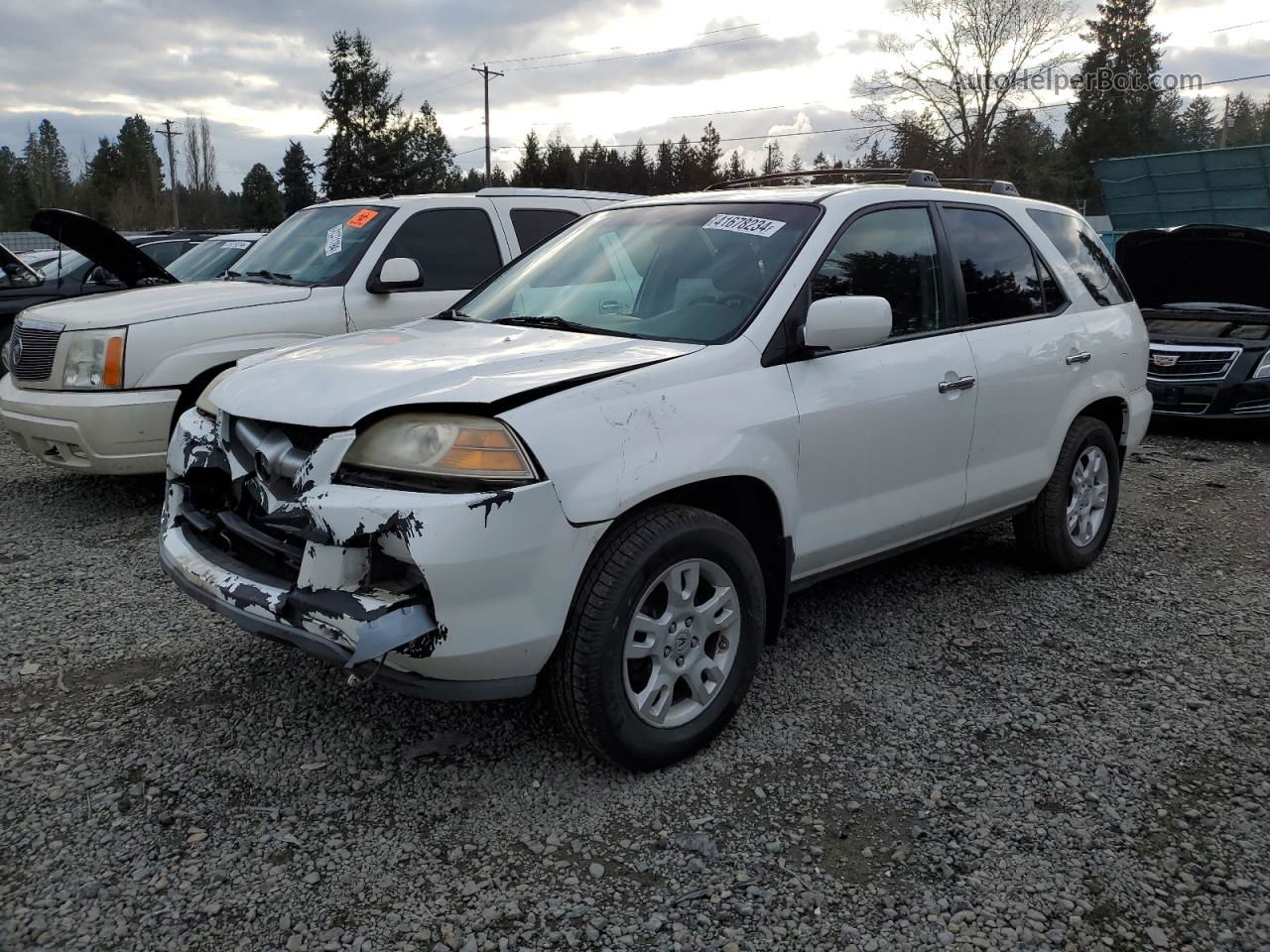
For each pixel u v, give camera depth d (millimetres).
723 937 2420
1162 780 3119
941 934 2439
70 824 2809
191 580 3109
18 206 69438
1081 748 3312
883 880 2639
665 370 3084
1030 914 2510
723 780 3090
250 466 3045
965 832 2844
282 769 3115
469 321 3994
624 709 2934
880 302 3342
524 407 2750
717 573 3148
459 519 2588
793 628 4301
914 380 3799
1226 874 2668
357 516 2650
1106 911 2527
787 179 4730
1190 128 62406
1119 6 62156
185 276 8797
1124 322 5109
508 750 3244
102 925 2414
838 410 3490
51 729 3334
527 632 2717
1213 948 2402
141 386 5492
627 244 4039
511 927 2441
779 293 3473
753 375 3287
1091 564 5172
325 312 6102
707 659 3180
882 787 3066
